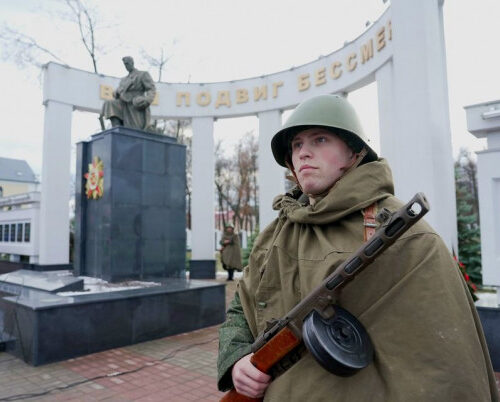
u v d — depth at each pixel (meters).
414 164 6.51
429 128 6.39
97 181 7.88
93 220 7.98
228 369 1.28
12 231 14.28
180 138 25.44
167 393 3.92
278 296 1.26
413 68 6.61
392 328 0.99
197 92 14.02
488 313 4.22
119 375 4.39
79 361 4.86
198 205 13.84
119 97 8.70
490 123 4.70
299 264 1.19
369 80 10.62
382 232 0.95
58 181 12.46
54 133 12.44
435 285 0.97
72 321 4.99
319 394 1.04
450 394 0.89
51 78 12.46
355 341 0.98
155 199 8.18
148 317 5.79
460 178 9.45
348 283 1.01
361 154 1.28
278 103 12.97
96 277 7.67
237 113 13.68
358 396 0.99
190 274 13.70
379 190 1.16
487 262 4.41
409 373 0.93
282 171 13.00
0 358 4.93
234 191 33.56
